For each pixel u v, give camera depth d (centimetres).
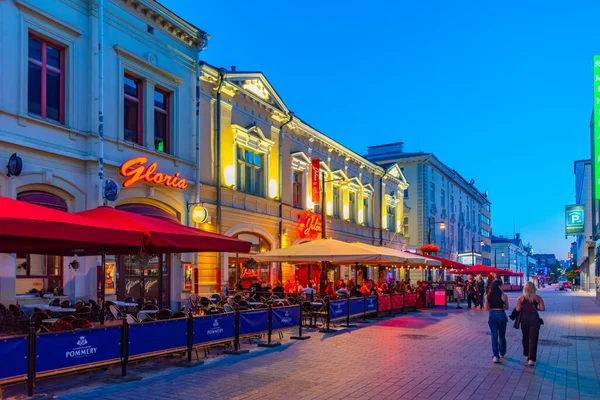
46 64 1364
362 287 2230
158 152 1694
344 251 1675
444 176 5962
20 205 792
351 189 3350
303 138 2756
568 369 977
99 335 801
